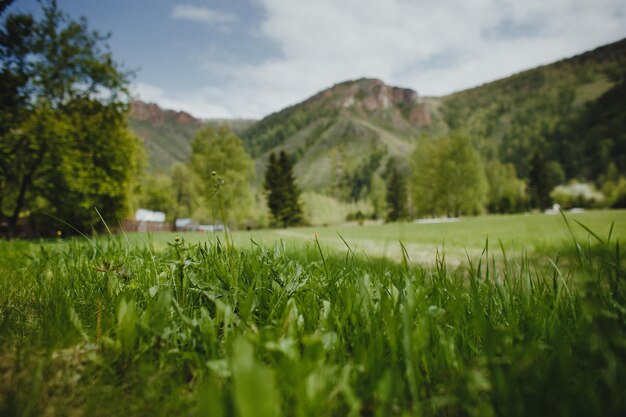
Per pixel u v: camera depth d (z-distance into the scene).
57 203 22.72
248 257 1.96
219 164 50.16
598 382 0.87
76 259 2.57
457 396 0.85
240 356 0.61
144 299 1.49
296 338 1.10
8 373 0.98
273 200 66.56
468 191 65.12
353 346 1.08
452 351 1.01
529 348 0.96
